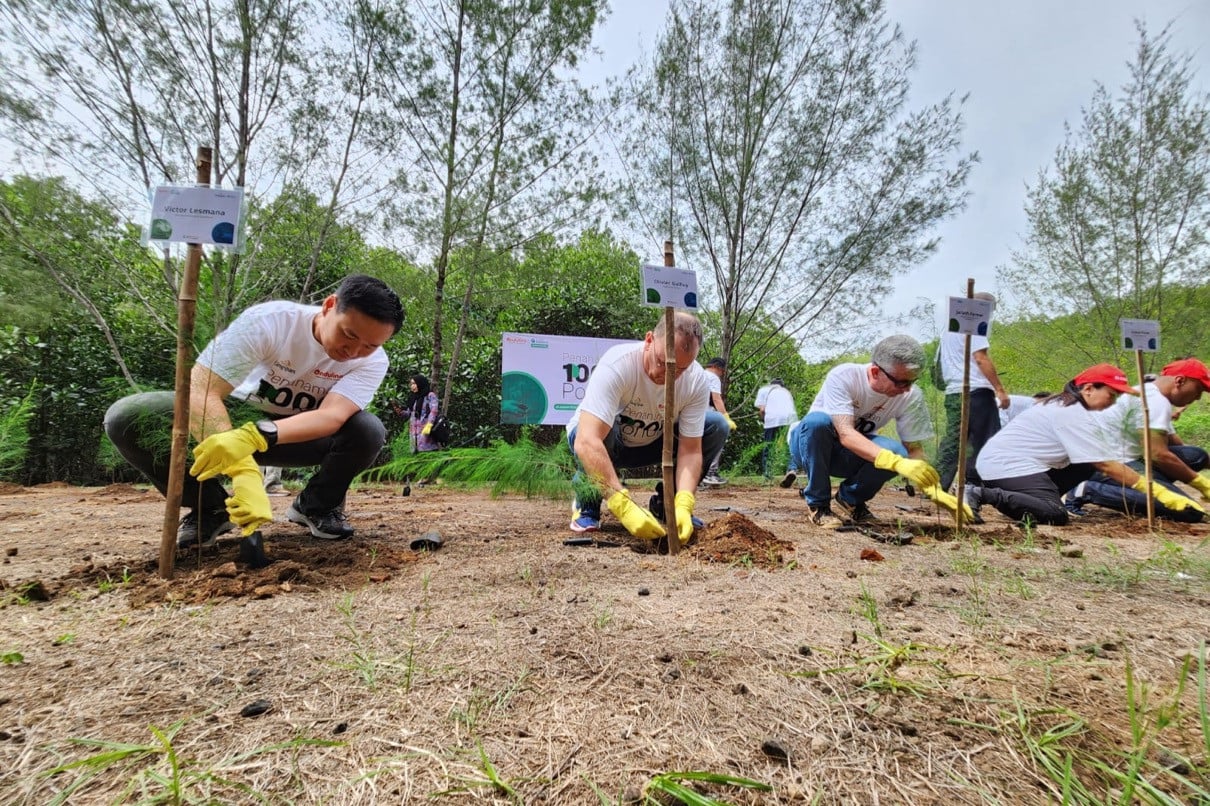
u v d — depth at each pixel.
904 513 3.97
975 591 1.79
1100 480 4.06
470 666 1.19
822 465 3.27
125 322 6.41
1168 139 7.21
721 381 5.84
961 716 1.04
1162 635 1.45
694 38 6.57
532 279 6.84
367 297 1.97
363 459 2.46
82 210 4.84
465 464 2.84
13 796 0.77
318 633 1.36
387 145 5.82
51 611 1.50
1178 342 7.38
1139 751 0.92
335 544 2.39
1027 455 3.58
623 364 2.58
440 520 3.22
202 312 2.06
